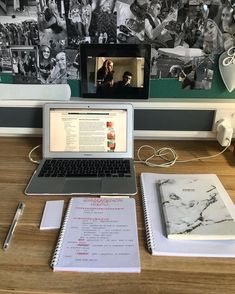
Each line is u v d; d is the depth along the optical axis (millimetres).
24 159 961
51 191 791
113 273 557
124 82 1011
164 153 1001
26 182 839
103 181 831
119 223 677
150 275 555
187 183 811
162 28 950
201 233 627
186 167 916
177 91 1035
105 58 985
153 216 701
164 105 1011
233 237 620
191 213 688
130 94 1025
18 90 1040
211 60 986
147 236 641
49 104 935
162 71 1006
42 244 626
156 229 659
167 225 652
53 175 855
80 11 939
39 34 973
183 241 624
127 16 940
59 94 1039
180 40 964
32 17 951
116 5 928
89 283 540
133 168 890
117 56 981
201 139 1086
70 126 938
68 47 987
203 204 719
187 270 565
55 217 701
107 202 748
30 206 742
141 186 815
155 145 1057
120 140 938
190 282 542
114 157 935
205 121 1038
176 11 927
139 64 986
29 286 535
